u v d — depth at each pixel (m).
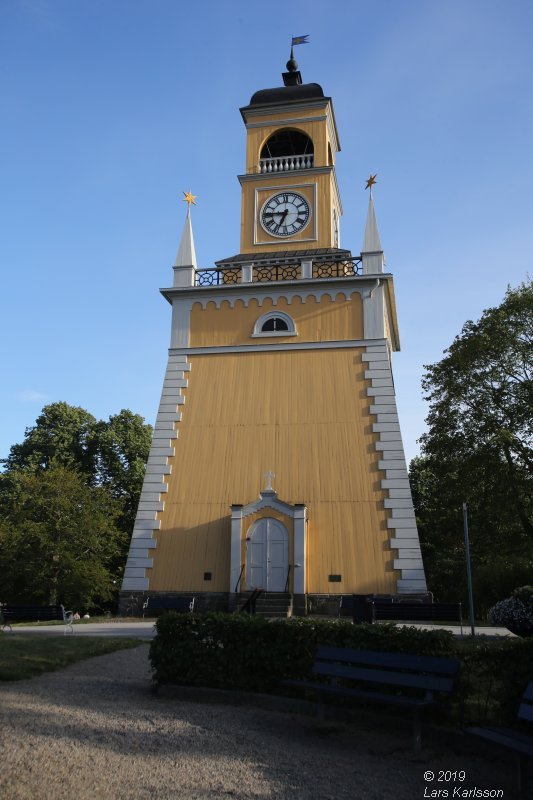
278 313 28.92
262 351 28.59
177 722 9.49
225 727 9.33
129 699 10.85
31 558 36.78
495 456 32.16
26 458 47.91
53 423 49.69
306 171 32.59
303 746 8.66
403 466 25.92
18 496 40.94
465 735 8.70
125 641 16.88
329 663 10.15
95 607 44.31
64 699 10.62
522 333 33.00
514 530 33.78
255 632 11.08
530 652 8.93
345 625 10.71
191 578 25.75
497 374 33.16
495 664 9.23
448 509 35.84
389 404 26.91
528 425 31.80
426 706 8.99
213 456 27.27
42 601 39.59
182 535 26.34
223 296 29.47
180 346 29.17
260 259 30.50
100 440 48.91
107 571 39.09
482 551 35.31
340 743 8.81
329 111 33.94
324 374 27.83
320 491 26.09
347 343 28.06
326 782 7.43
